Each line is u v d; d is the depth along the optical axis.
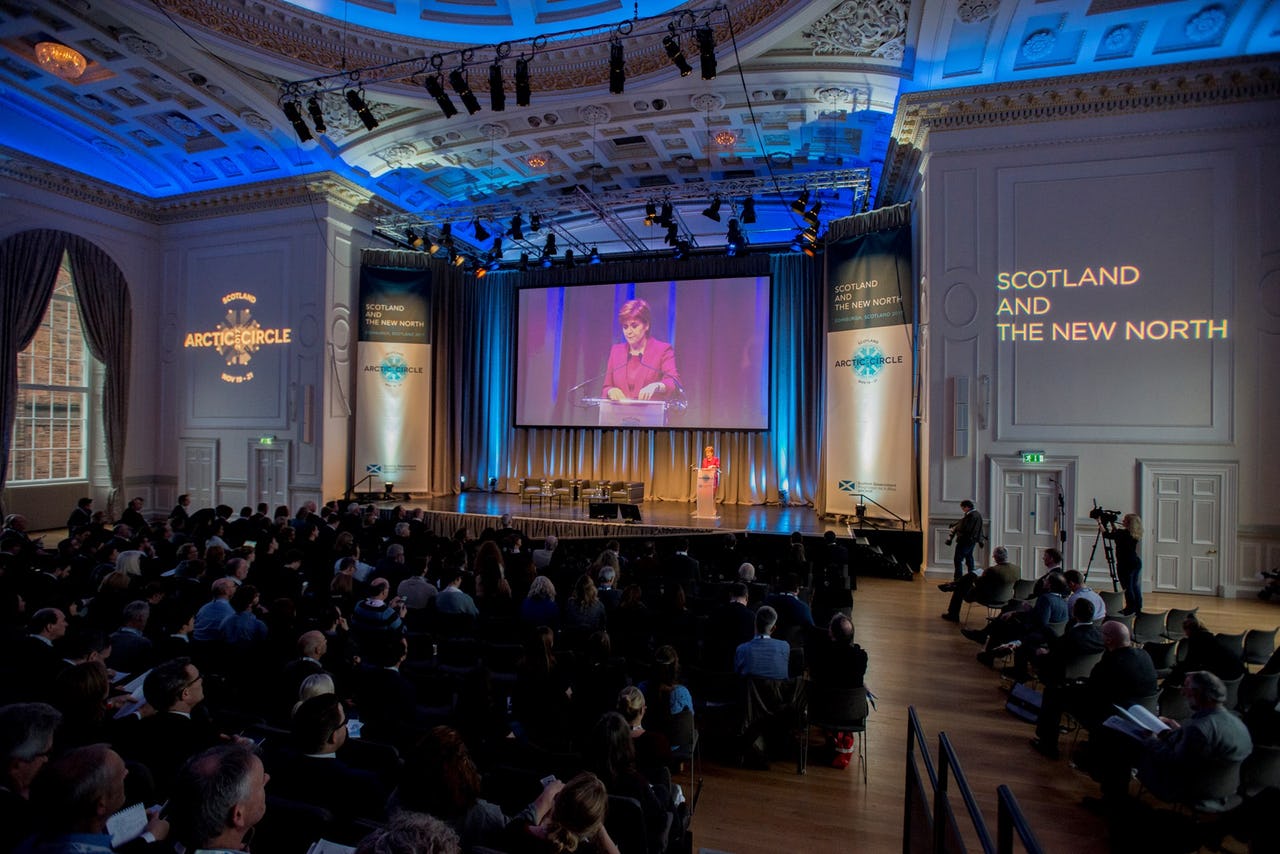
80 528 8.72
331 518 10.33
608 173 15.27
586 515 13.67
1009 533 10.34
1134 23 9.34
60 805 1.95
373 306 15.32
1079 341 10.14
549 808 2.59
